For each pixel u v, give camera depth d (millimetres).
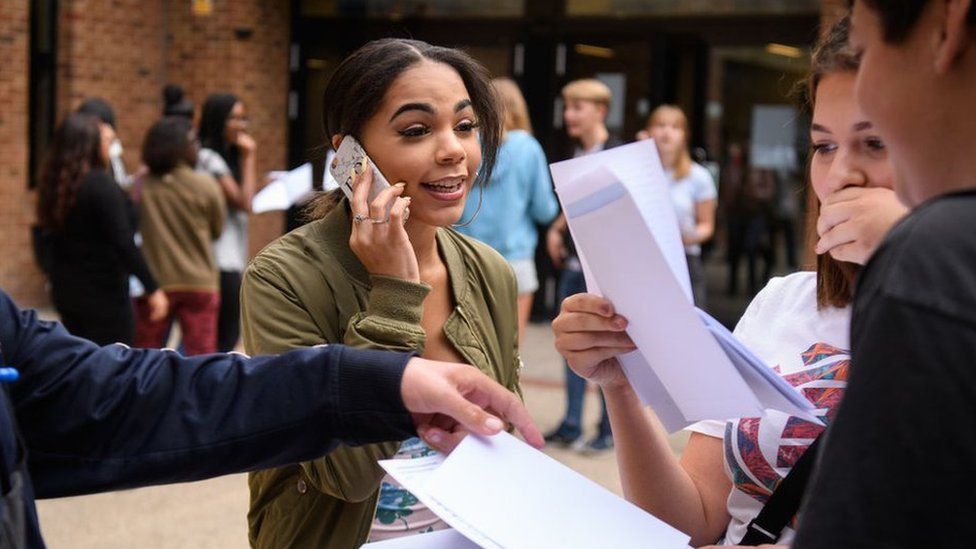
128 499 5797
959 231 1054
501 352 2537
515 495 1563
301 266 2316
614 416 1940
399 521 2410
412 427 1621
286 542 2314
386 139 2303
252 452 1641
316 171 6520
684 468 2045
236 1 10953
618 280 1550
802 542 1078
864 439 1043
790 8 10047
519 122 6125
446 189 2336
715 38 10367
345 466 2119
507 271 2590
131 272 5840
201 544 5152
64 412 1623
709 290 10953
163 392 1653
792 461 1845
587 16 10711
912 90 1125
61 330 1688
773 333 1966
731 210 10695
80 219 5711
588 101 6945
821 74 1740
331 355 1644
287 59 11516
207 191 6379
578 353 1762
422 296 2180
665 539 1574
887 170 1655
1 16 10086
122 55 10914
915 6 1104
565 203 1509
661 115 6945
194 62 11125
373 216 2180
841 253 1609
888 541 1019
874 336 1060
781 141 10391
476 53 11094
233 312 6965
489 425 1567
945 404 1003
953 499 999
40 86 10703
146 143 6383
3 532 1420
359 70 2322
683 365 1604
